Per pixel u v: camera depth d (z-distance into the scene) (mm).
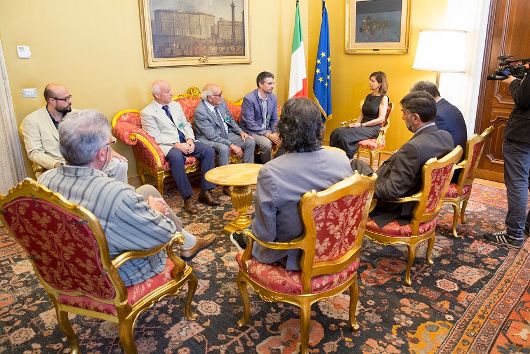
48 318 2027
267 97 4324
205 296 2189
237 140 4039
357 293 1853
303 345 1694
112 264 1396
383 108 4273
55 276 1534
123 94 3787
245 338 1869
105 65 3625
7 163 3176
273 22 4902
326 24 4875
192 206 3385
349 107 5199
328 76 5008
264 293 1707
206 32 4230
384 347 1795
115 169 3004
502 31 3785
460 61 3768
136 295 1575
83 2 3400
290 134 1473
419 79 4449
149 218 1501
